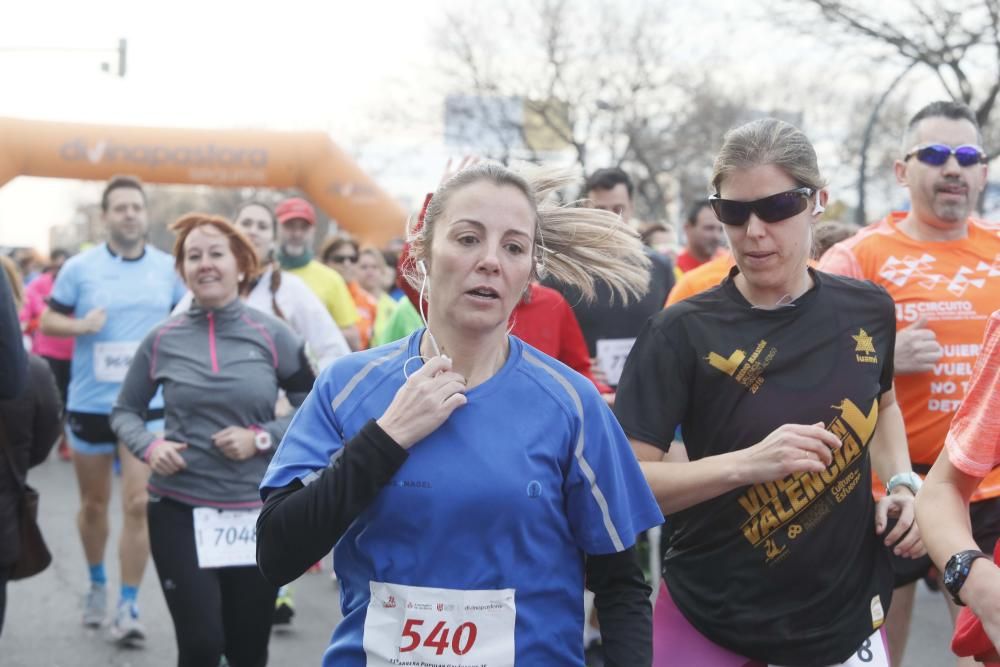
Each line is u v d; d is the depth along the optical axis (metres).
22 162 16.98
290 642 5.95
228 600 4.32
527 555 2.27
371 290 11.55
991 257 4.02
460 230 2.26
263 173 17.69
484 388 2.31
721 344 2.92
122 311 6.54
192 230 4.43
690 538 3.00
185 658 4.09
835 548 2.89
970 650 2.61
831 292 2.99
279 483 2.29
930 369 3.84
